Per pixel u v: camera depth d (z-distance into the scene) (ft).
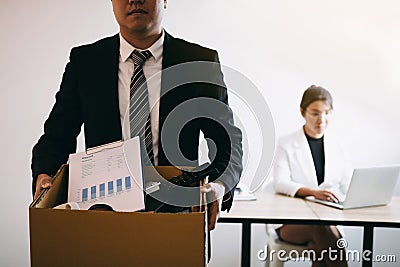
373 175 9.08
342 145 10.93
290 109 11.58
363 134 11.61
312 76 11.50
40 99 11.50
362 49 11.41
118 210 3.54
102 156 3.85
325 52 11.43
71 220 3.25
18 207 11.60
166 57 4.89
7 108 11.50
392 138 11.57
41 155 4.91
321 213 8.91
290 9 11.35
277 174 10.30
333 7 11.32
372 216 8.82
